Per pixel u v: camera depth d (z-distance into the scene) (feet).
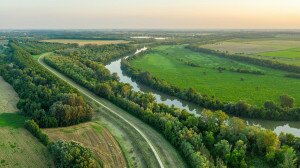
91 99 476.54
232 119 342.64
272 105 465.88
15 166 273.95
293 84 647.15
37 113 362.53
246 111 458.91
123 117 406.82
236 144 311.47
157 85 608.19
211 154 309.42
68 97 393.70
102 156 299.17
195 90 553.23
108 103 463.42
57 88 454.81
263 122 454.40
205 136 331.16
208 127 352.90
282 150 297.33
